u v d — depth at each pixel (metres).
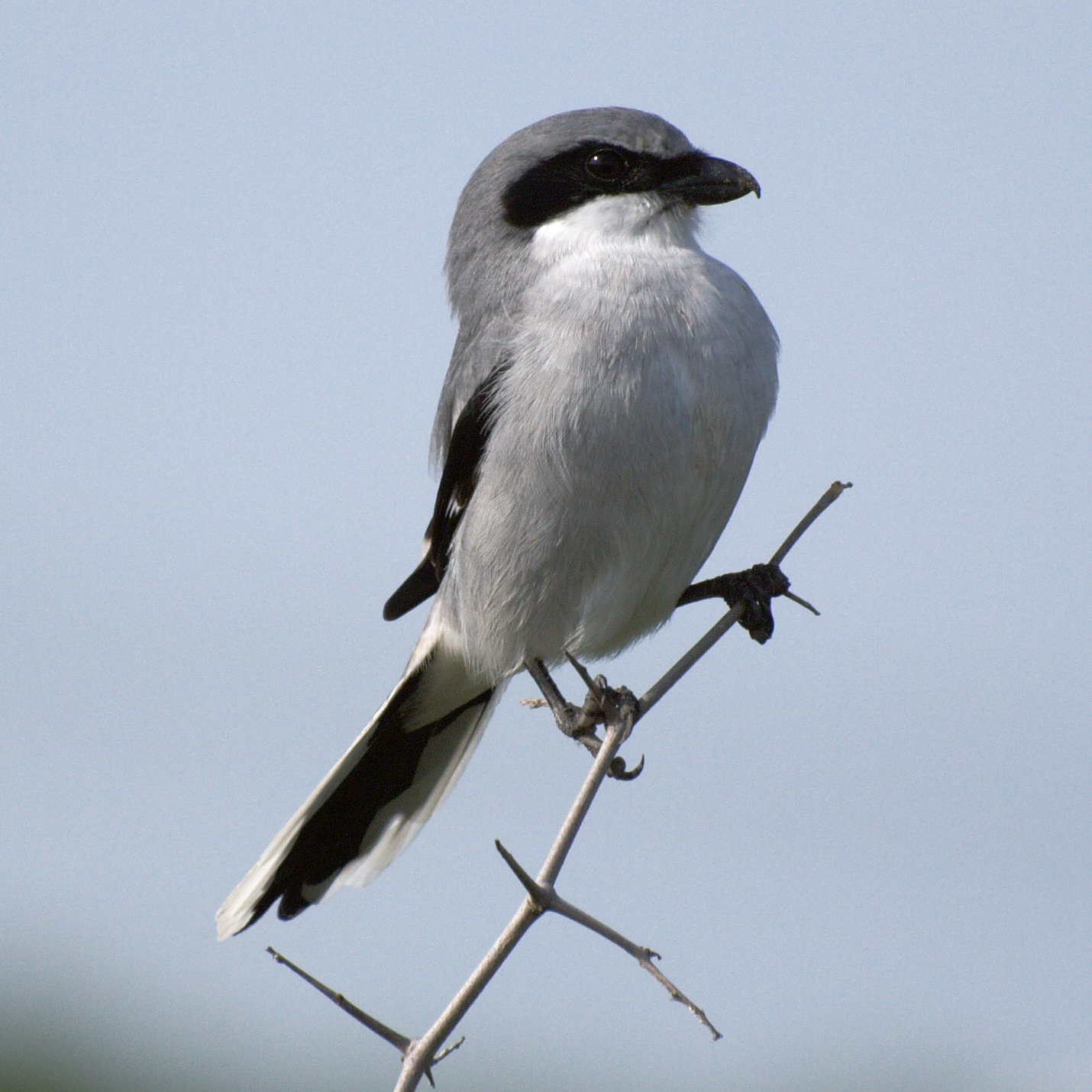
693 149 8.94
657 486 8.18
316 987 4.88
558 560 8.45
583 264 8.53
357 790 9.08
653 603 8.92
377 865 8.89
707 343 8.20
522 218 8.93
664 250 8.65
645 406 8.07
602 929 5.07
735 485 8.54
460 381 9.10
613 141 8.80
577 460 8.15
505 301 8.80
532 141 9.02
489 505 8.56
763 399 8.48
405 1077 4.84
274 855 8.68
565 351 8.16
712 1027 4.88
